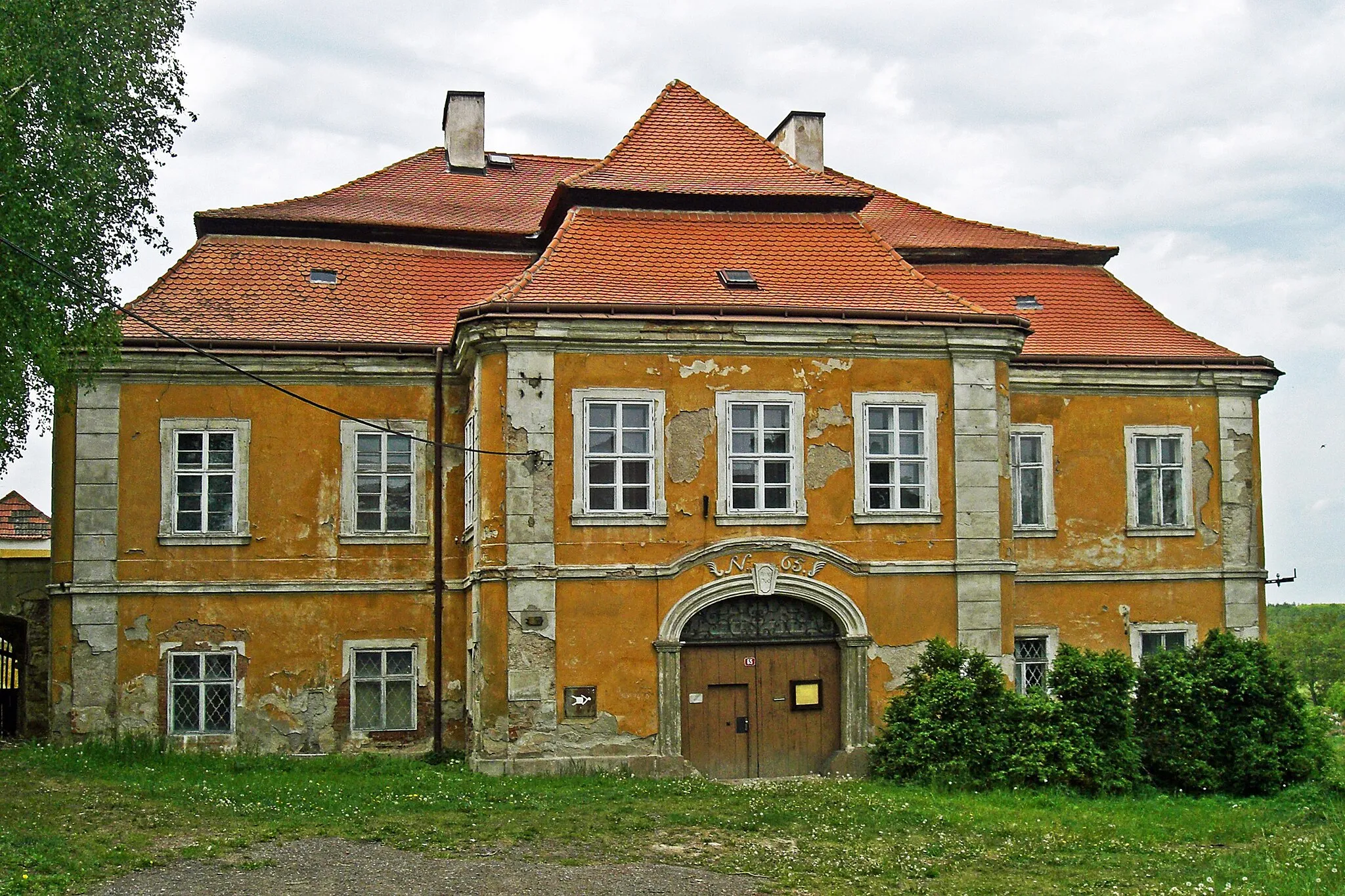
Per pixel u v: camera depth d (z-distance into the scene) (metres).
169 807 17.33
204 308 24.00
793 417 21.67
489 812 17.42
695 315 21.23
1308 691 50.28
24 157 19.03
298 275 25.12
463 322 21.12
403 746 23.44
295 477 23.66
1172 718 21.47
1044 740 20.16
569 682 20.62
